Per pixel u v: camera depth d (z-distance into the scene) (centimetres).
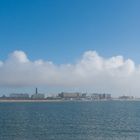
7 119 13062
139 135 7938
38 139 7331
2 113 17288
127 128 9406
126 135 7950
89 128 9481
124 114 16062
